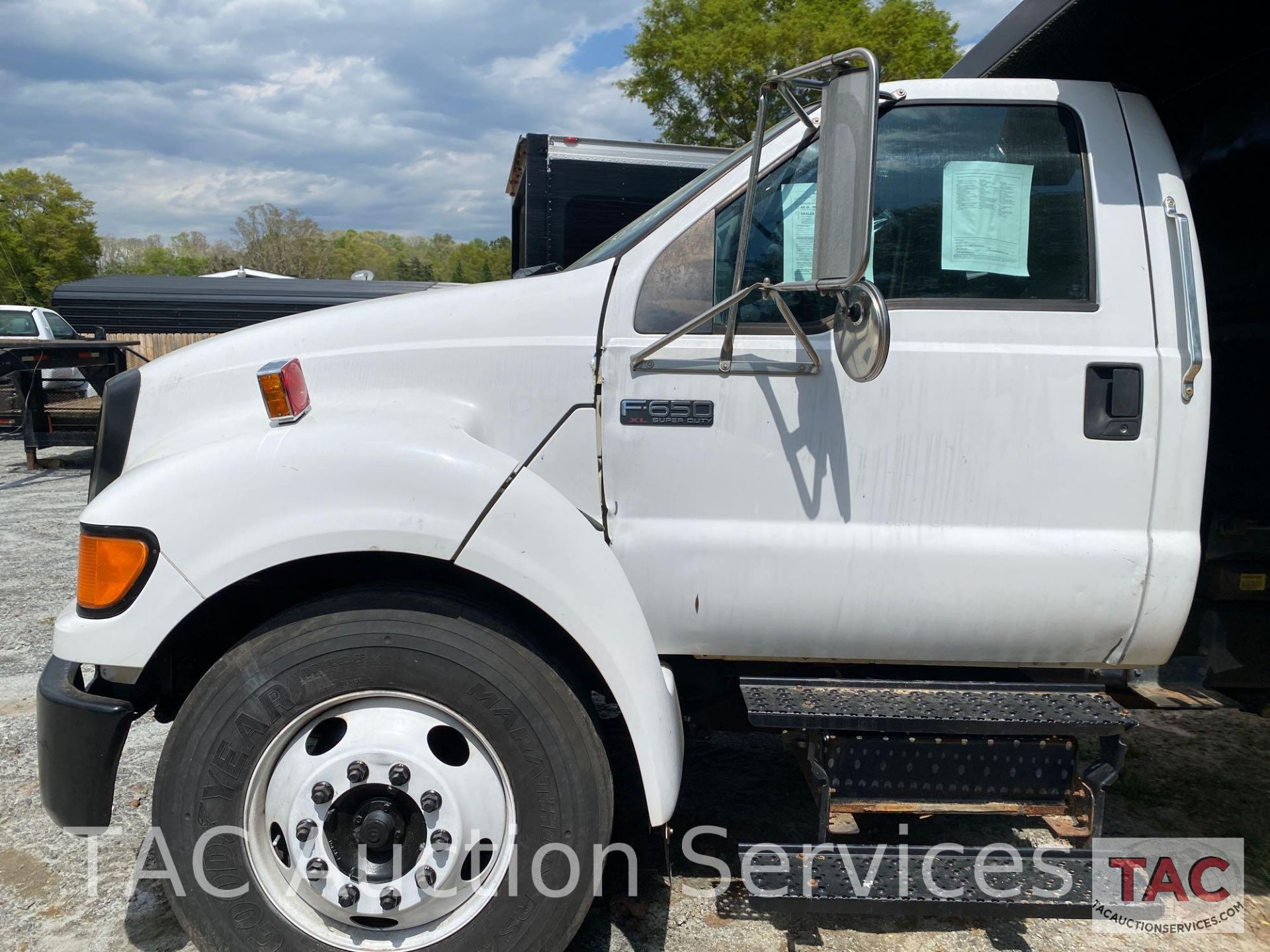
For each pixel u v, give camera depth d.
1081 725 2.22
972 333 2.32
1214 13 2.40
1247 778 3.50
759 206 2.40
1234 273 2.84
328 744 2.26
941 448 2.30
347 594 2.16
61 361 10.37
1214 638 2.75
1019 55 2.65
